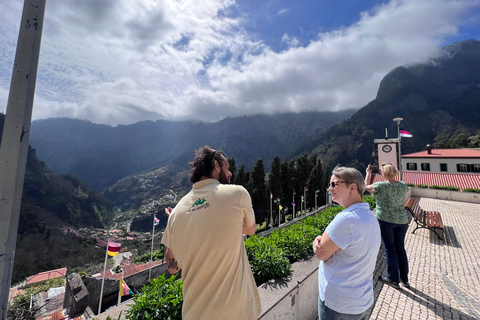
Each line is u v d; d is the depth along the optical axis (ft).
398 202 12.41
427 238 22.71
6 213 4.01
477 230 25.20
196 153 5.33
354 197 6.25
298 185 114.73
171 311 7.07
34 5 4.65
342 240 5.34
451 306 11.09
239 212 4.23
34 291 79.36
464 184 72.02
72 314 26.71
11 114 4.24
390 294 12.25
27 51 4.50
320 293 6.00
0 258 3.92
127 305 8.03
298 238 12.78
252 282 4.87
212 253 3.90
